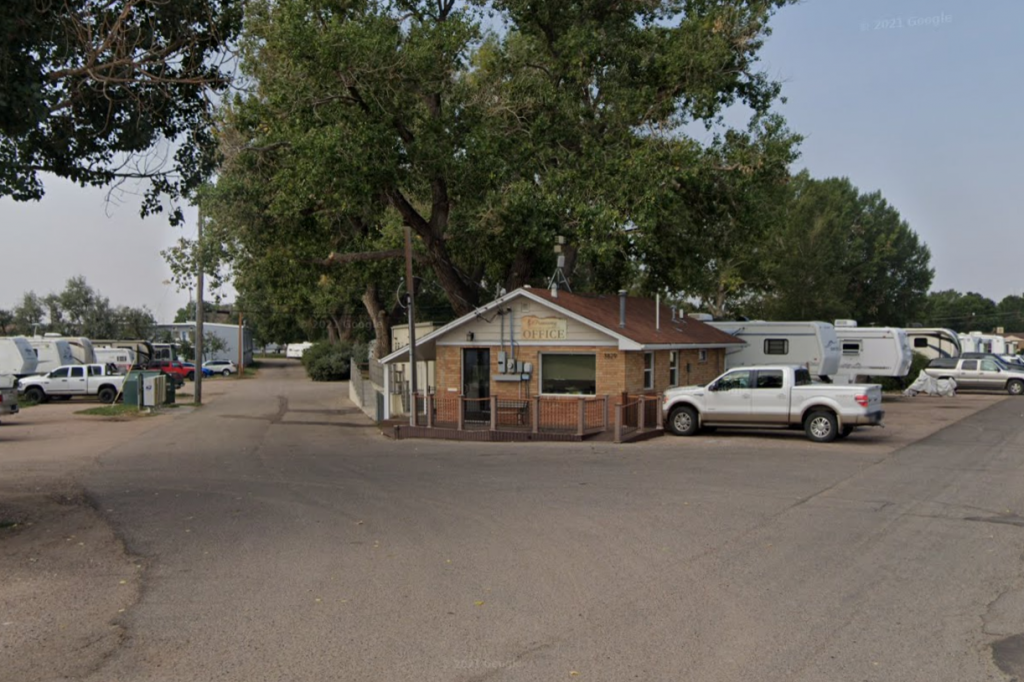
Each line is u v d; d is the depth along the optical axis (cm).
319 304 4622
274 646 568
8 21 947
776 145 2416
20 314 7019
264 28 2194
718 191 2548
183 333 7750
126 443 2070
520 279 2866
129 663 537
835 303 4641
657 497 1151
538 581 729
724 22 2445
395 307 4391
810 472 1393
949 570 759
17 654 556
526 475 1393
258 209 2517
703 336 2742
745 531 927
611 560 800
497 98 2512
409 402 2631
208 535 931
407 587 712
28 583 734
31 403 3697
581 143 2519
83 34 1104
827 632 589
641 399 2089
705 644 566
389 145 2305
